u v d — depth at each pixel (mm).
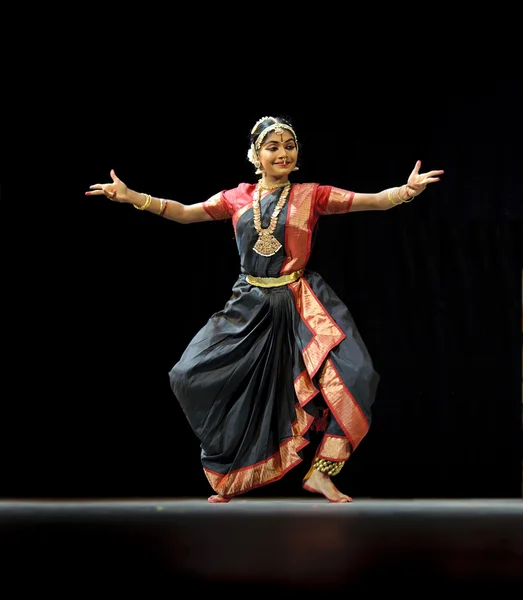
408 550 2334
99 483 6508
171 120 6160
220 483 4414
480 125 5973
